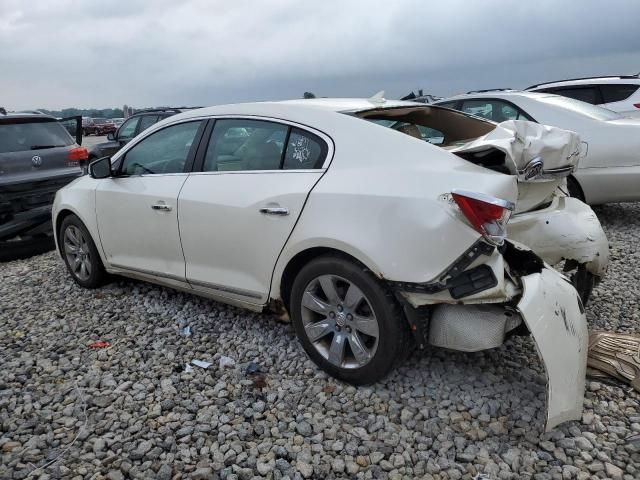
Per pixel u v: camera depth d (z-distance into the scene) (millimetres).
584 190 6332
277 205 3266
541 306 2629
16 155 6660
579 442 2613
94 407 3104
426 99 13773
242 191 3484
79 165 7418
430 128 4043
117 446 2754
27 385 3377
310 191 3137
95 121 44594
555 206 3541
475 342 2799
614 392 2996
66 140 7418
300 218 3152
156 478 2533
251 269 3496
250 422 2918
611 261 5270
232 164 3688
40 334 4141
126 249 4449
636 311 4062
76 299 4832
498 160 2961
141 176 4285
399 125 3787
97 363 3619
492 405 2930
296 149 3375
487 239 2609
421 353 3490
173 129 4156
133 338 3975
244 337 3875
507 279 2727
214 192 3639
